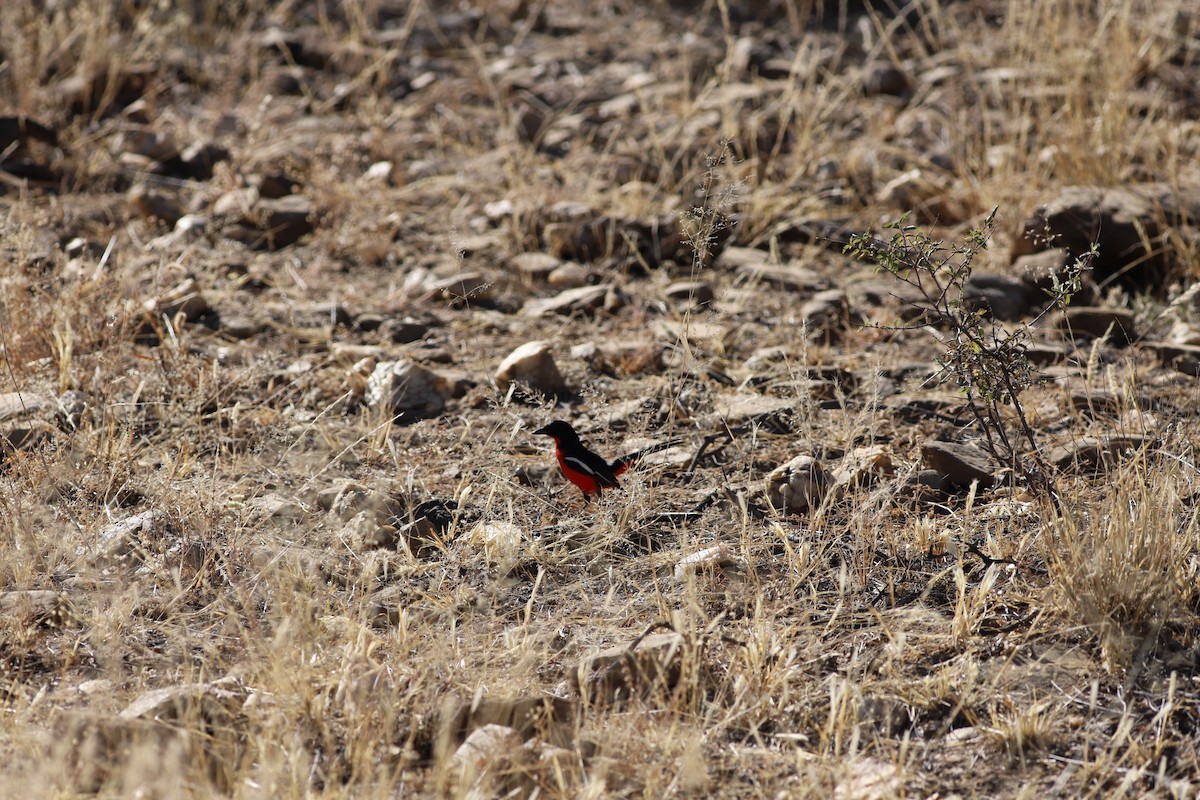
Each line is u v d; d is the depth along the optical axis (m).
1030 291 13.63
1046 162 16.05
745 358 12.42
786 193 16.28
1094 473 9.12
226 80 20.38
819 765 6.35
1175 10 19.05
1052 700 6.83
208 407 10.82
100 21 20.34
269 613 7.68
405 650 7.15
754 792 6.23
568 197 16.02
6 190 16.09
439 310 13.62
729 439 10.37
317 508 9.12
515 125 18.56
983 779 6.29
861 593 7.98
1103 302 13.65
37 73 19.52
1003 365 8.47
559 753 6.26
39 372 10.70
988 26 21.44
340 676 6.86
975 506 9.07
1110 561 7.37
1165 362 11.86
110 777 6.01
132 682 7.01
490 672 7.09
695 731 6.47
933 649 7.33
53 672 7.15
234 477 9.54
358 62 21.03
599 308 13.61
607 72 20.81
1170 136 16.08
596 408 10.48
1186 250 13.69
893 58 19.81
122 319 11.47
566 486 9.66
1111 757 6.29
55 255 12.69
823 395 11.30
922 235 8.68
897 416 10.88
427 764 6.41
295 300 13.65
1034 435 10.27
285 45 21.47
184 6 22.44
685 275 14.63
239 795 5.77
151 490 9.06
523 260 14.83
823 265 14.79
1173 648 7.12
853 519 8.42
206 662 7.04
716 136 17.06
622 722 6.61
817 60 19.84
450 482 9.73
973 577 8.09
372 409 10.90
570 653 7.45
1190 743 6.42
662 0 23.36
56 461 9.09
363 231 15.20
